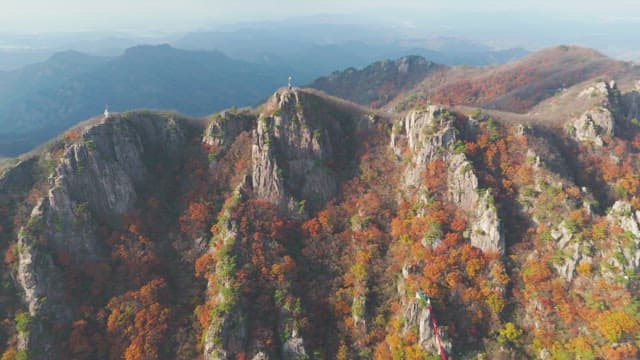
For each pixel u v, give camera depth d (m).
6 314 117.50
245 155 148.12
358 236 135.00
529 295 115.56
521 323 113.50
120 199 138.75
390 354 114.12
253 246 130.00
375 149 153.75
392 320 118.94
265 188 141.88
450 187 134.75
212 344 113.75
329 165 149.12
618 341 101.75
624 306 105.69
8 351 111.75
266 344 116.38
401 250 129.25
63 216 129.88
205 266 130.75
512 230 125.81
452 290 117.69
